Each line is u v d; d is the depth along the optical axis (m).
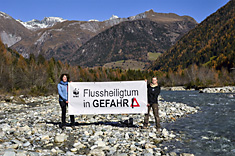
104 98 9.35
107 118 12.07
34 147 6.54
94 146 6.57
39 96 36.06
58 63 117.25
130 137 7.86
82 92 9.33
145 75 173.25
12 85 47.97
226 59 161.00
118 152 6.20
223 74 115.38
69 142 7.20
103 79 150.00
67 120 11.34
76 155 5.86
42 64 99.56
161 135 8.18
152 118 12.00
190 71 122.62
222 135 8.41
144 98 9.22
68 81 9.38
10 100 23.94
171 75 133.75
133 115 13.20
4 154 5.39
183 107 16.42
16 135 7.85
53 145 6.87
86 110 9.33
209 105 19.23
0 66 54.19
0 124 9.84
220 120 11.61
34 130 8.38
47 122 10.78
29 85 54.66
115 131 8.63
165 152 6.39
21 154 5.53
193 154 6.26
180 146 7.01
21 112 15.54
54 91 49.84
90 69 169.12
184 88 87.38
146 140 7.50
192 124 10.56
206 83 95.69
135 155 5.93
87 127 9.36
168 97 31.58
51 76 67.06
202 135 8.41
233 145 7.13
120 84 9.33
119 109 9.33
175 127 9.89
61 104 8.93
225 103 20.70
